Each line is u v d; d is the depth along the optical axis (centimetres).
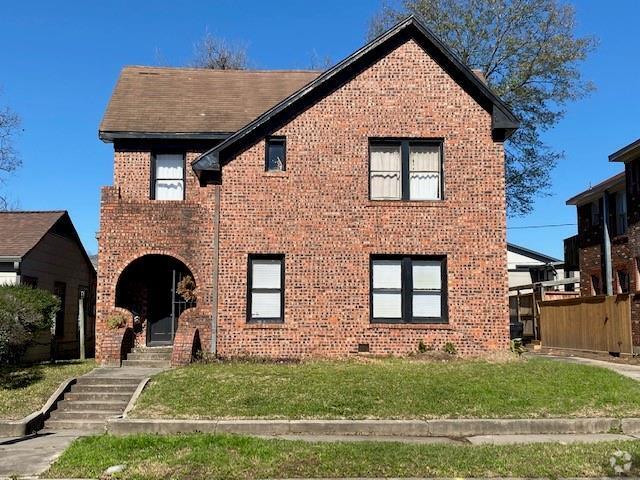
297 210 1712
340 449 940
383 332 1681
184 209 1755
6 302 1506
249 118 1947
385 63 1761
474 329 1686
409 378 1351
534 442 1023
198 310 1678
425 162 1755
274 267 1720
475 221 1716
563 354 2269
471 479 812
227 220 1709
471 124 1744
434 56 1766
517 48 3228
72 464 868
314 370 1434
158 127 1864
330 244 1705
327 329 1681
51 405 1270
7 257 1916
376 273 1722
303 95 1720
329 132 1736
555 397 1243
